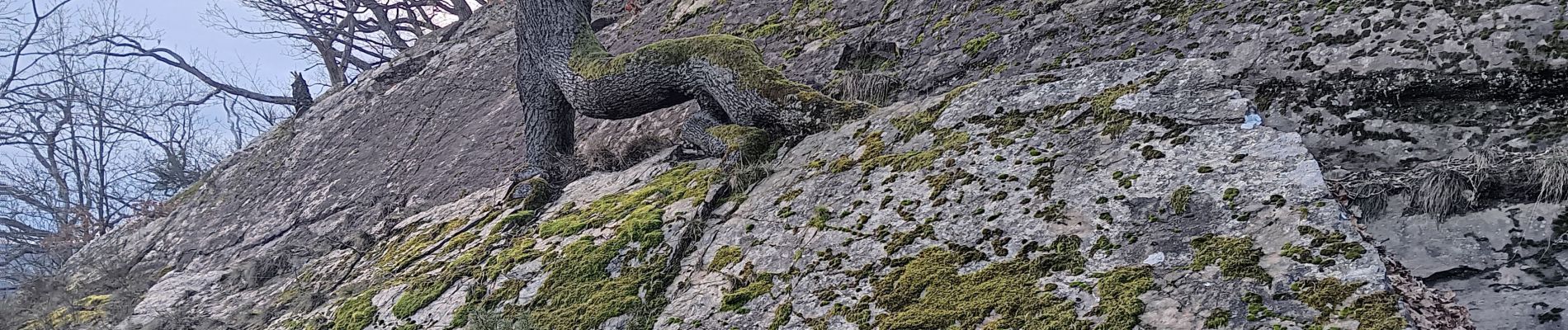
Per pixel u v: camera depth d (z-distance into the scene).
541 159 8.50
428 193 10.66
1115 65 5.85
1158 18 6.77
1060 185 4.79
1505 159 4.25
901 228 4.95
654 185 7.20
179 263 12.20
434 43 17.47
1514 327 3.40
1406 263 3.87
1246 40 5.89
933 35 8.32
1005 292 4.12
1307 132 4.97
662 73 7.51
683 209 6.28
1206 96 5.10
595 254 6.00
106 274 11.41
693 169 7.25
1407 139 4.69
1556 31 4.77
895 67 8.16
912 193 5.27
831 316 4.45
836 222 5.28
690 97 7.72
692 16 12.46
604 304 5.42
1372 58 5.17
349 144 14.24
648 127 9.30
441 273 6.84
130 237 14.73
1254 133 4.62
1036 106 5.68
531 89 8.38
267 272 9.07
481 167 10.49
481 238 7.46
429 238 8.26
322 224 11.41
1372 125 4.85
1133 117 5.13
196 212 14.39
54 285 10.94
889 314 4.27
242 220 12.97
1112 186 4.61
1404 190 4.23
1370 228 4.16
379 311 6.64
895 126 6.24
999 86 6.08
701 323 4.86
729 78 7.30
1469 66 4.86
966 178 5.16
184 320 7.99
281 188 13.72
